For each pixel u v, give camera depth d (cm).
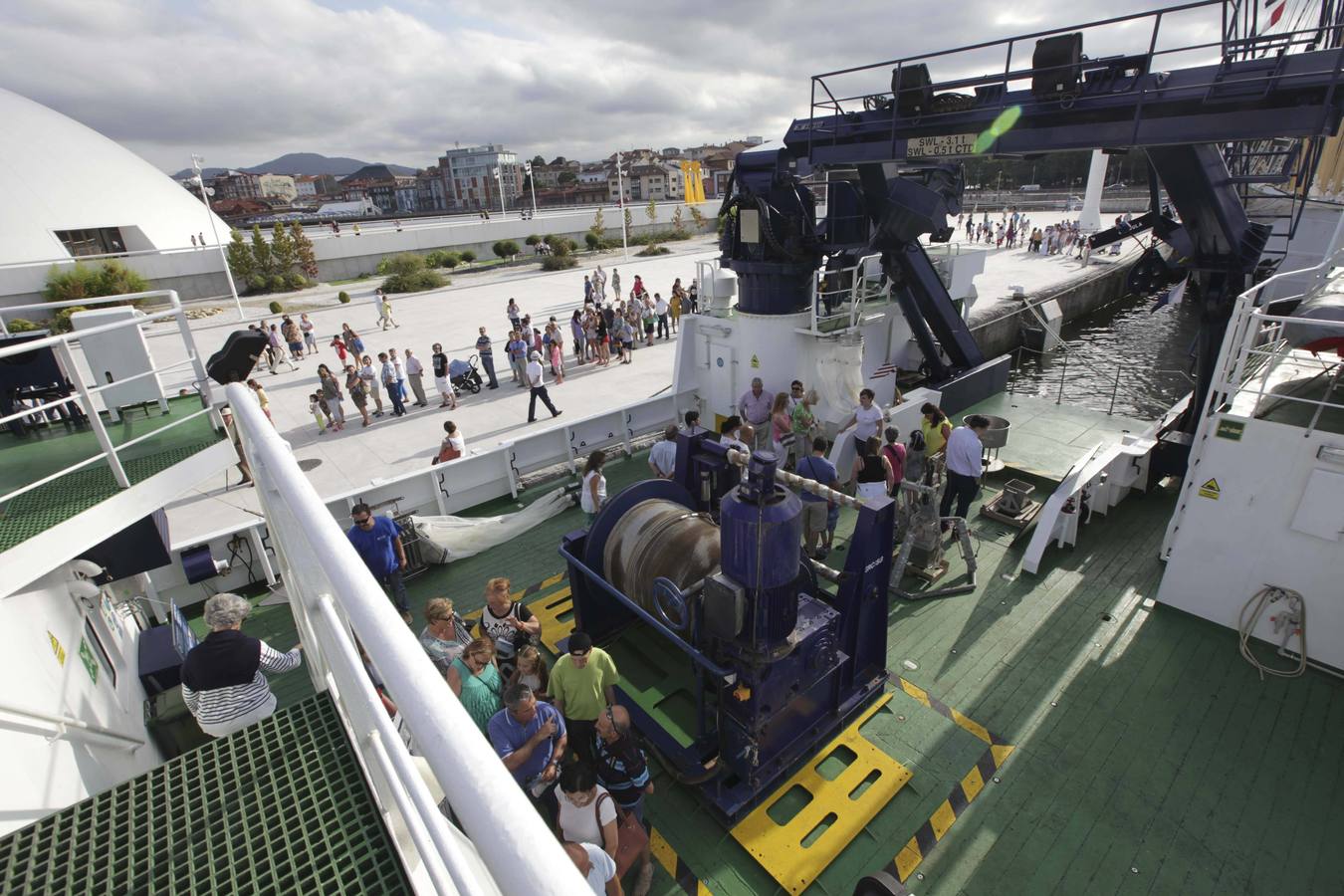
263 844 164
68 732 353
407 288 3859
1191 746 532
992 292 2602
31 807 288
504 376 1928
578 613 643
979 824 479
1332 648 587
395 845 153
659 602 528
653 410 1167
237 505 1155
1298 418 601
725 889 447
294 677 655
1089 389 1966
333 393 1486
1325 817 472
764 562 433
